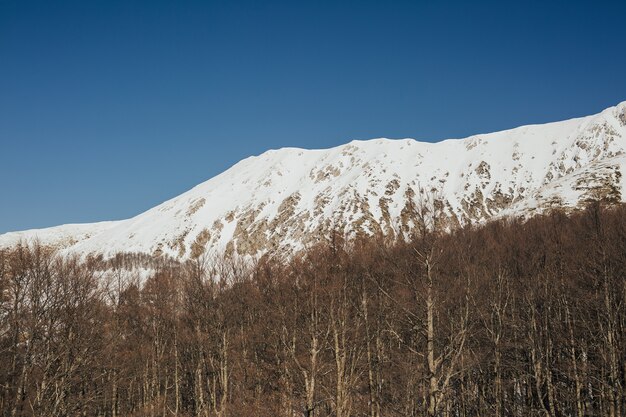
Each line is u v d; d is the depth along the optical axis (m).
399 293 27.77
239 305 39.81
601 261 33.72
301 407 34.06
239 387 39.47
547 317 37.25
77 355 32.72
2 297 30.62
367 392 37.19
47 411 30.17
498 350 32.03
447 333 27.97
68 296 33.09
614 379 28.61
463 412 32.31
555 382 35.56
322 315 33.22
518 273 40.38
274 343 37.47
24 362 29.52
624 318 32.75
